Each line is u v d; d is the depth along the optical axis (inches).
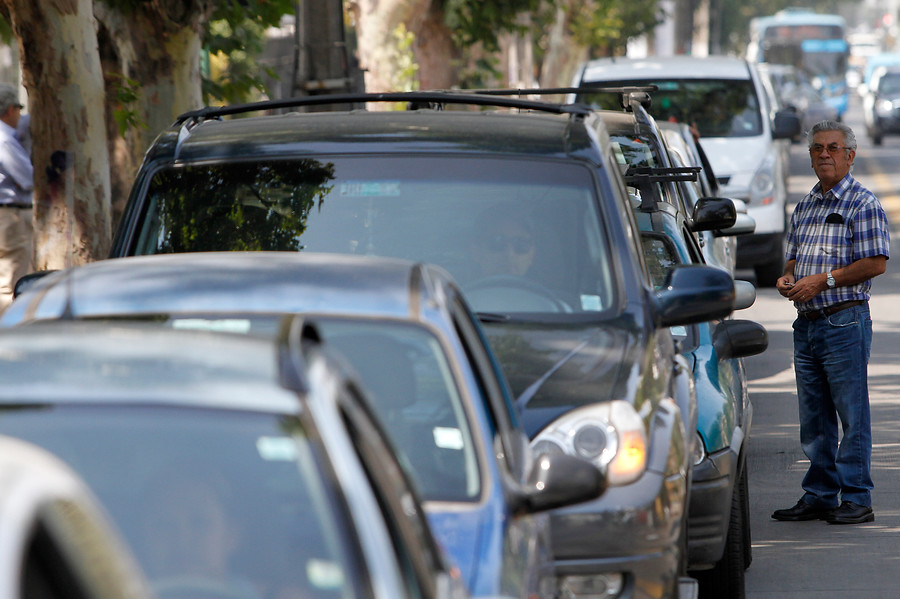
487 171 721.6
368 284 514.3
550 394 581.0
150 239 720.3
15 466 242.8
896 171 4766.2
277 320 500.1
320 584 307.3
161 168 741.3
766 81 3314.5
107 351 343.9
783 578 853.2
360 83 1713.8
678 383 685.9
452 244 699.4
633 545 546.9
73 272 546.9
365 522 310.5
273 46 2689.5
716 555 729.6
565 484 444.1
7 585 223.3
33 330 371.6
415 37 2940.5
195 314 506.3
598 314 664.4
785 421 1315.2
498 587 399.9
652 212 964.6
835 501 987.9
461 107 1667.1
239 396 321.1
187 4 1523.1
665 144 1127.6
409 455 488.1
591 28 4411.9
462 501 451.5
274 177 728.3
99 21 1611.7
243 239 711.1
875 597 813.9
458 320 516.7
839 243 970.1
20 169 1558.8
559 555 541.3
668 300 680.4
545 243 694.5
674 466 580.1
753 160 2137.1
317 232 709.3
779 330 1838.1
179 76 1552.7
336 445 316.5
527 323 655.1
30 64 1289.4
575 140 737.0
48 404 319.6
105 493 313.6
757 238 2140.7
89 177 1306.6
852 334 968.9
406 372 509.0
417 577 326.3
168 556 312.0
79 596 234.1
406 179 721.6
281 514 313.1
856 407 971.3
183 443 318.0
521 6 2812.5
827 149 970.7
